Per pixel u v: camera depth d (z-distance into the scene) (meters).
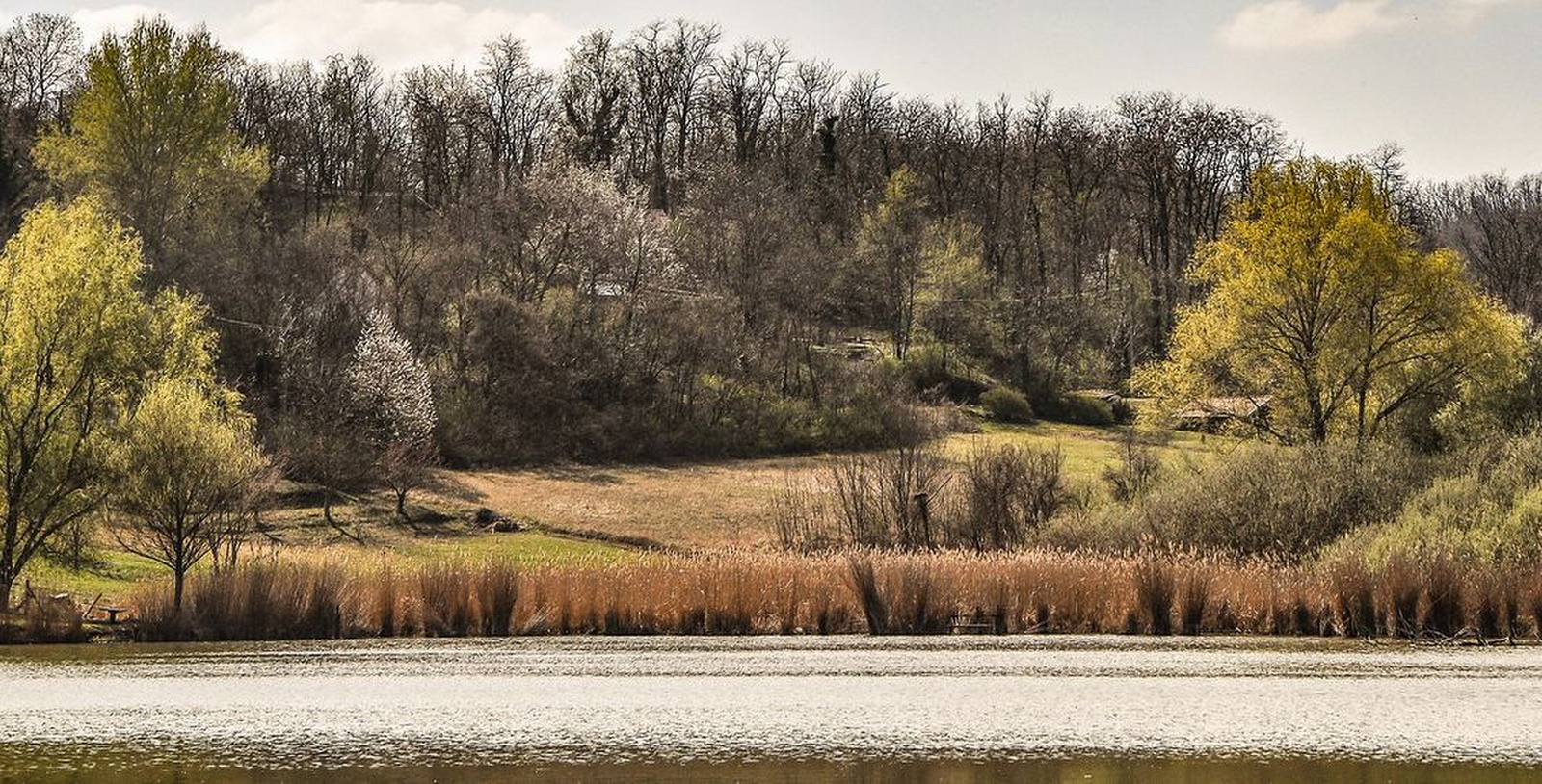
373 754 20.00
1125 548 44.94
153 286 71.25
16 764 19.31
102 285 40.41
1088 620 35.34
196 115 76.06
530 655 31.02
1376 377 55.56
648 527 61.09
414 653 31.45
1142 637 34.22
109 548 47.19
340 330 75.44
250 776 18.50
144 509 36.00
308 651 31.92
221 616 34.16
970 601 35.50
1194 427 58.66
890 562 36.59
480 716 23.11
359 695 25.27
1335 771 18.58
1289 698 24.42
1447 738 20.89
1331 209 55.59
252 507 45.03
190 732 21.70
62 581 42.09
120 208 72.12
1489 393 54.69
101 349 40.03
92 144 75.25
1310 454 46.56
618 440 77.81
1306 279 55.34
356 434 67.69
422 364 74.31
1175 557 38.81
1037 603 35.50
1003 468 52.94
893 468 55.47
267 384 72.25
